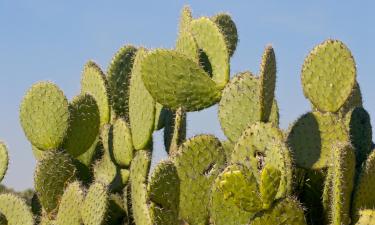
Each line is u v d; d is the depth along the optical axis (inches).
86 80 263.3
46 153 234.7
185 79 211.5
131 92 236.4
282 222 154.6
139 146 230.7
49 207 236.1
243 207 154.7
